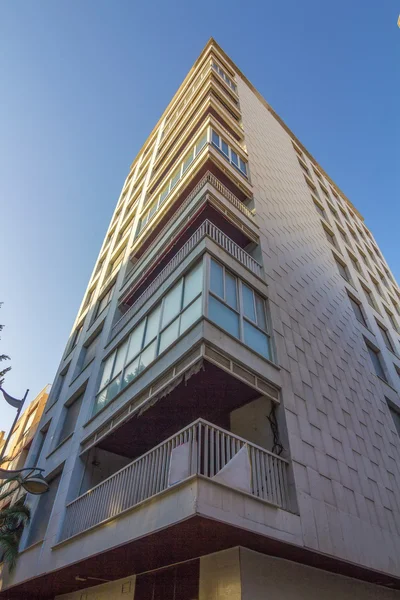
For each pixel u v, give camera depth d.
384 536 8.87
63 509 10.54
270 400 9.26
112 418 10.83
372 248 31.42
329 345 13.11
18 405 12.45
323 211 25.70
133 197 25.59
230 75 26.98
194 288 10.06
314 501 7.77
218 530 6.29
